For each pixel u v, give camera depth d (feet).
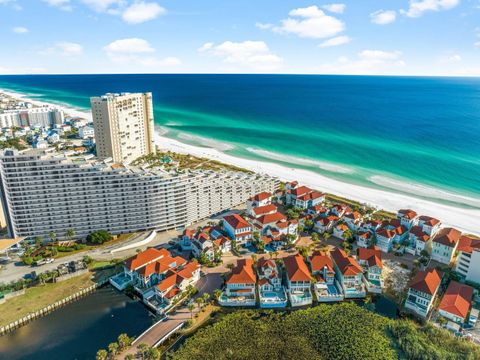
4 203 438.81
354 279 368.89
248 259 407.85
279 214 503.61
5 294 350.02
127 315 336.08
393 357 282.36
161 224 493.36
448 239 427.33
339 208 536.42
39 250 437.58
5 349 294.87
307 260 421.59
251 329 311.06
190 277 370.94
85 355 288.51
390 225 482.69
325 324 317.42
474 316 321.93
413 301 344.69
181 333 309.22
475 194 637.30
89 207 458.09
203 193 526.16
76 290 364.58
